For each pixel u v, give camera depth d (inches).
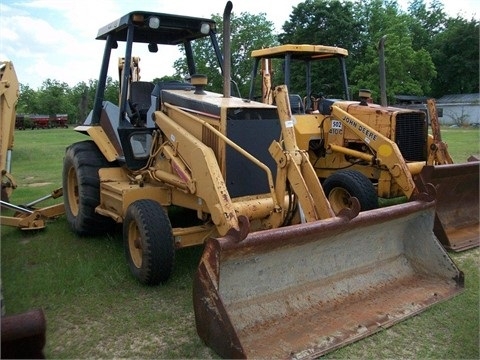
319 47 292.8
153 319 147.6
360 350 131.0
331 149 282.4
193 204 176.7
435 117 278.7
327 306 147.0
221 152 169.8
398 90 1472.7
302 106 304.2
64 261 193.9
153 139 198.5
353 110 281.4
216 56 217.3
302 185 151.9
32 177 423.2
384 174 253.8
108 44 225.9
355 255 162.6
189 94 195.3
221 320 120.8
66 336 138.7
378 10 1679.4
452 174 225.9
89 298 161.9
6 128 249.3
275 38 1605.6
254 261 134.7
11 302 157.5
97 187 217.8
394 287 164.9
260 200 167.6
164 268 164.6
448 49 2033.7
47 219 249.6
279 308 139.8
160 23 209.3
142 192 186.7
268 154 180.7
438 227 219.0
